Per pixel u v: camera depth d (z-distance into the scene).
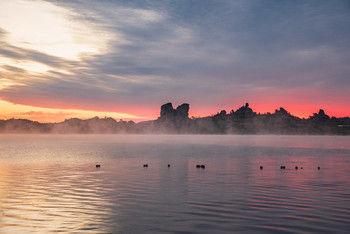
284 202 23.73
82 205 22.64
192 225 17.84
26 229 16.94
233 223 18.22
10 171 43.78
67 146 135.62
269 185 31.88
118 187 30.42
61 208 21.67
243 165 54.03
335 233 16.41
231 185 31.86
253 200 24.45
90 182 33.56
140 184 32.44
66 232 16.50
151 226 17.62
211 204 23.09
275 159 68.00
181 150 104.88
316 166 52.69
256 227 17.45
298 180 35.59
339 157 74.94
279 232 16.59
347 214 20.11
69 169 46.69
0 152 91.00
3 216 19.55
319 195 26.47
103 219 18.98
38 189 29.08
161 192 27.86
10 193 27.05
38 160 63.38
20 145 145.00
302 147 132.25
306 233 16.42
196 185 31.83
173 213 20.47
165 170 45.69
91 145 147.38
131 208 21.80
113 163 57.25
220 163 57.84
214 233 16.47
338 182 33.97
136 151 97.88
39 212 20.55
